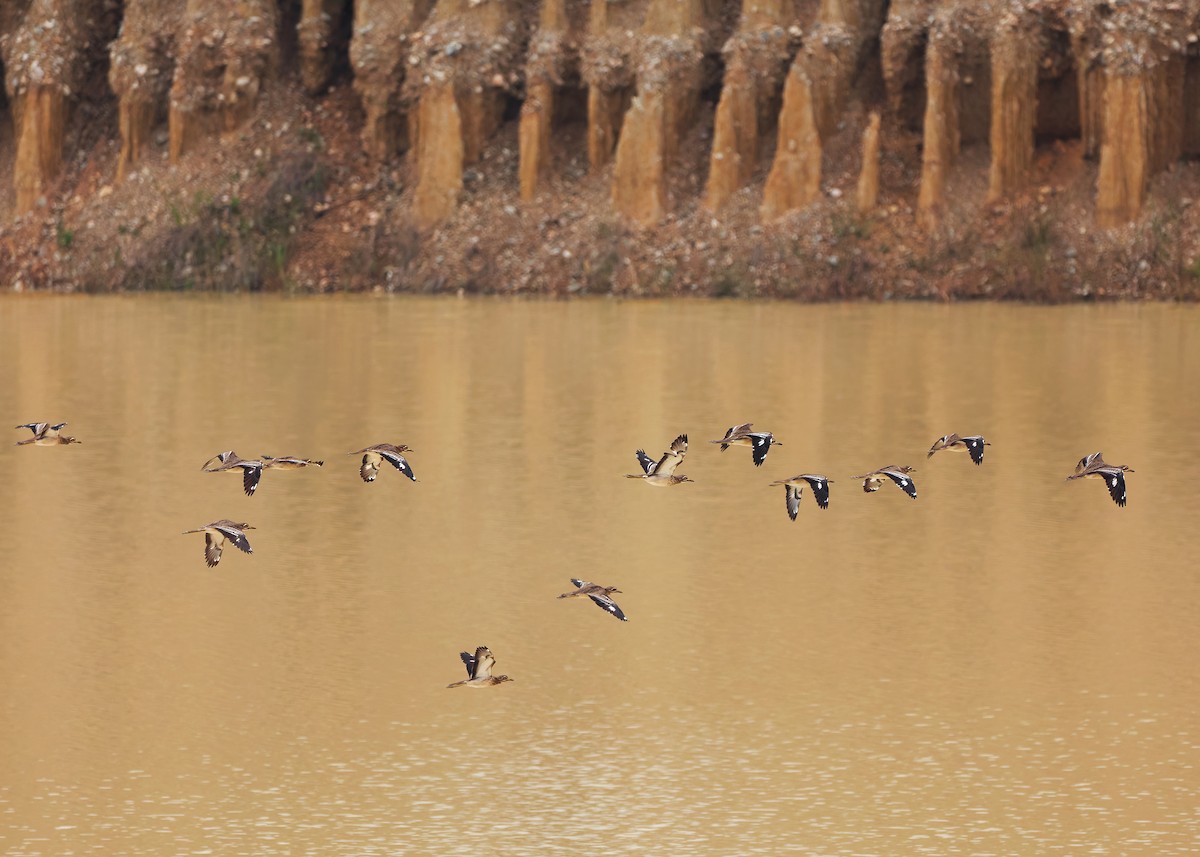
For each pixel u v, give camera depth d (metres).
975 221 49.94
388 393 34.53
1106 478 13.89
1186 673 17.28
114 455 28.58
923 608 19.66
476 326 45.66
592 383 35.41
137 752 15.39
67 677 17.36
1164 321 44.28
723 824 13.87
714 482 26.38
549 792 14.50
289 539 23.05
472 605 19.86
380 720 16.19
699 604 19.88
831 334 42.69
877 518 24.05
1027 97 49.91
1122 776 14.73
